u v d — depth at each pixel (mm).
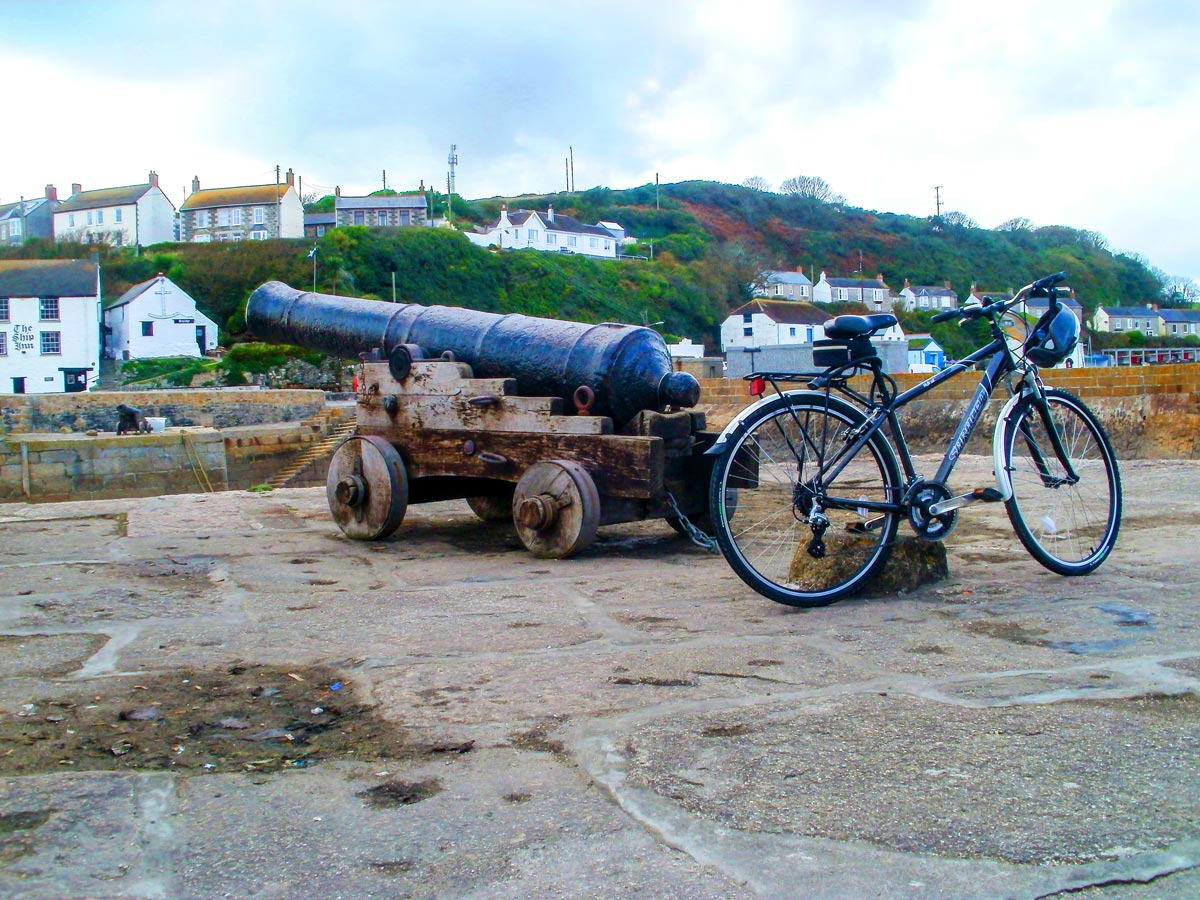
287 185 83062
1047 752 2092
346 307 6234
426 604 3852
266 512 6949
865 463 3707
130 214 80375
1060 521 4156
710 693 2580
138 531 6027
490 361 5477
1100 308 71625
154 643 3260
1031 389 3924
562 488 4871
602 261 81250
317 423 31391
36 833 1806
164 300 54125
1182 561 4215
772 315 73375
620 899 1552
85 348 50406
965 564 4305
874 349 3658
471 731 2342
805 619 3402
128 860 1708
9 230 85062
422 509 7082
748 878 1604
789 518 3963
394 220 86312
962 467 6824
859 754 2104
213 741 2320
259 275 61312
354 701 2615
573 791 1974
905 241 104375
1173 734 2191
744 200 111250
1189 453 9383
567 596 3957
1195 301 91688
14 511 7086
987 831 1736
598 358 5051
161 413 34688
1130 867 1605
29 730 2391
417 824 1835
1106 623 3215
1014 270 101688
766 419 3516
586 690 2633
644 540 5543
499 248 79250
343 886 1614
